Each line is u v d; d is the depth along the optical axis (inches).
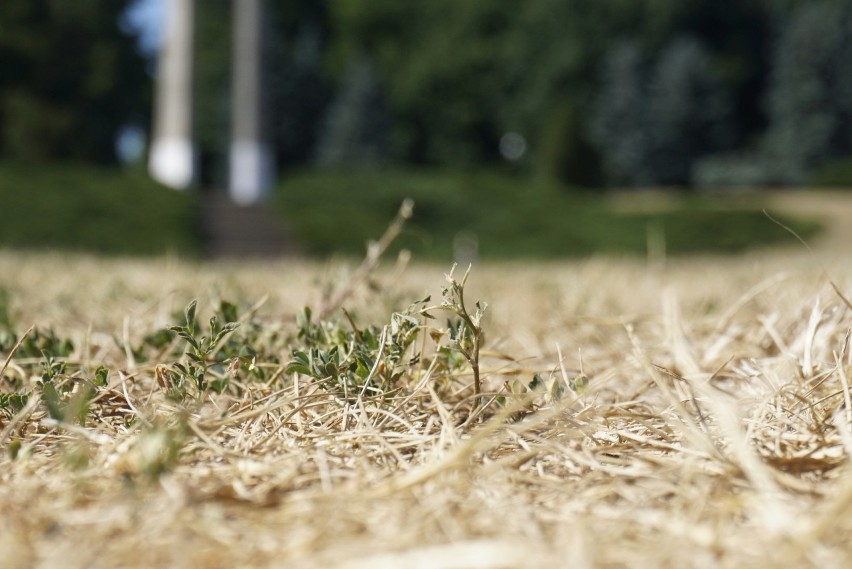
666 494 43.0
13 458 50.7
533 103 2122.3
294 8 2460.6
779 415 56.7
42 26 1808.6
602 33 2105.1
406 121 2220.7
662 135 1998.0
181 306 126.1
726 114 2009.1
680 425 51.6
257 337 82.8
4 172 1067.3
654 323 105.5
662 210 1222.9
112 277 222.1
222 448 52.5
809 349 65.9
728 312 89.4
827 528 33.2
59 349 83.4
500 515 39.3
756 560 33.4
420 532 37.1
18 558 34.9
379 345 67.6
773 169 1911.9
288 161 2161.7
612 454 51.5
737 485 43.4
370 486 44.8
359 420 56.6
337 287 95.1
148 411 60.6
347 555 34.8
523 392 64.8
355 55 2251.5
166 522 38.4
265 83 1320.1
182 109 1279.5
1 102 1738.4
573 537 35.3
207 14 2128.4
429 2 2273.6
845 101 1900.8
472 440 42.8
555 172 1584.6
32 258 380.8
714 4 2149.4
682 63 1990.7
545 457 50.9
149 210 1042.7
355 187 1300.4
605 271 249.9
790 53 1925.4
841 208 1315.2
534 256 1078.4
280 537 37.1
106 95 1894.7
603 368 85.2
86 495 42.2
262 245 1048.8
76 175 1120.2
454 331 63.9
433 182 1363.2
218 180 2100.1
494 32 2197.3
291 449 52.9
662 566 33.2
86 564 34.4
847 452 48.3
